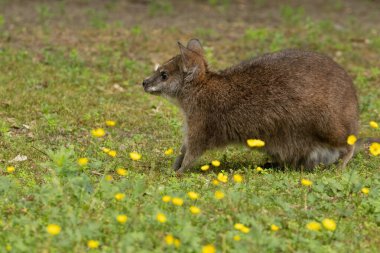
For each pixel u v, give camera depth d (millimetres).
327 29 24469
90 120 15148
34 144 13258
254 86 12328
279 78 12266
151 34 22922
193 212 8578
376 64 20984
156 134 14750
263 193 10328
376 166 12742
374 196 10375
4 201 9391
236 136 12539
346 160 12648
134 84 18312
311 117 12211
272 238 8312
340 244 8516
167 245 8062
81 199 9219
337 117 12289
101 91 17531
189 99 12633
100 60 19797
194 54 12531
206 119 12562
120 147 13500
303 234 8828
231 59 20703
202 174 12266
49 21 23906
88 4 27125
